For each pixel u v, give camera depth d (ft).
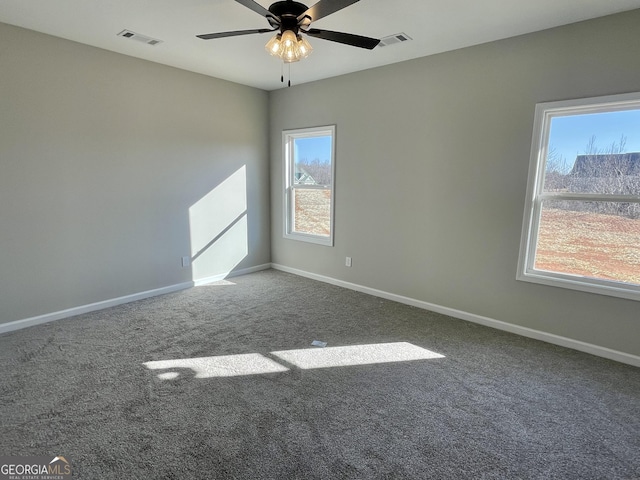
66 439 5.96
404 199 12.37
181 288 14.16
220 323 10.85
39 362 8.39
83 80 10.68
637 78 8.04
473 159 10.66
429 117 11.42
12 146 9.61
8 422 6.33
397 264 12.87
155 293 13.32
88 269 11.44
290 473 5.34
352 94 13.29
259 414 6.67
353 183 13.75
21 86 9.60
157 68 12.35
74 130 10.68
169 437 6.04
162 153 12.88
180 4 8.04
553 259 9.86
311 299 13.14
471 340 9.91
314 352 9.12
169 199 13.32
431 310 12.12
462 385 7.71
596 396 7.35
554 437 6.17
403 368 8.39
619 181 8.76
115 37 10.05
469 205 10.91
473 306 11.18
